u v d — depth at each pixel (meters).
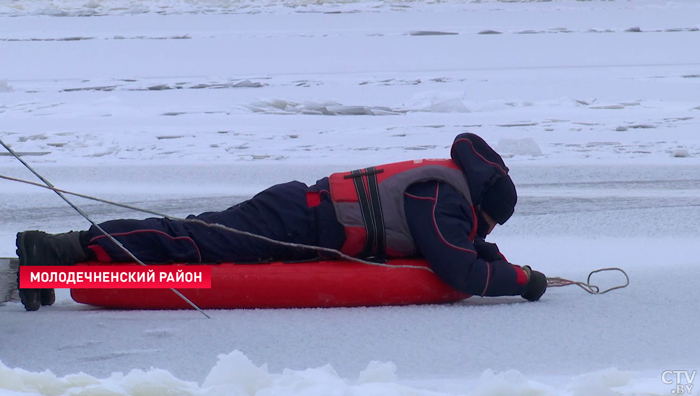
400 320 11.97
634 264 16.20
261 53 63.12
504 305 12.94
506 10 95.12
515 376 8.09
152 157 29.25
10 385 7.60
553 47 66.62
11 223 20.19
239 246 12.78
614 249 17.62
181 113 38.97
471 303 13.16
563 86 47.72
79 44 68.38
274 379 8.16
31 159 28.89
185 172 26.56
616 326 11.76
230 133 33.97
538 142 32.16
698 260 16.50
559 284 13.96
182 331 11.41
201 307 12.54
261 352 10.52
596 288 13.91
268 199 13.05
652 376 9.34
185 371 9.75
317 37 72.12
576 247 17.88
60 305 13.19
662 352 10.57
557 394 7.93
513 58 60.88
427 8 96.31
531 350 10.64
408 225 12.70
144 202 22.45
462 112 39.78
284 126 35.72
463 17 88.12
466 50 64.75
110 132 33.84
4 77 51.72
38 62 58.97
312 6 96.50
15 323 11.83
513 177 25.98
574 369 9.90
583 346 10.80
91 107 40.31
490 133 33.97
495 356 10.40
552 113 39.03
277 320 11.94
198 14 90.75
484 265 12.55
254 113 39.31
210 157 29.16
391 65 57.28
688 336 11.27
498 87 47.53
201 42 69.31
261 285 12.36
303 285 12.40
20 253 12.34
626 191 23.94
